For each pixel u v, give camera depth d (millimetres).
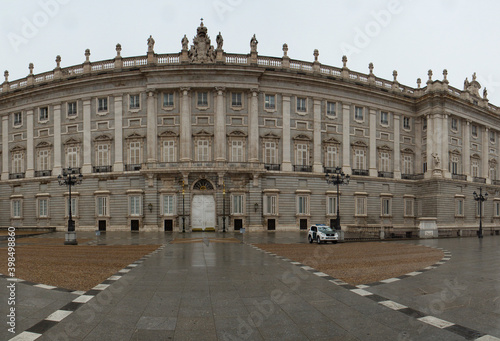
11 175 52969
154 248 26578
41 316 9469
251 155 47344
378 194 54156
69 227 29797
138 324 8922
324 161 51125
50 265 17734
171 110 47250
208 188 46438
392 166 56312
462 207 58781
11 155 53312
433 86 57625
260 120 48500
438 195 55438
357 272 16031
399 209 56000
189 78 46969
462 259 21031
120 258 20719
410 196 56812
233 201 46344
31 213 50969
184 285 13219
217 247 27328
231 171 45719
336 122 52094
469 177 61156
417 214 57562
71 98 49719
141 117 47625
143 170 45469
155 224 45688
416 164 58531
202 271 16188
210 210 46000
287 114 49375
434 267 17688
